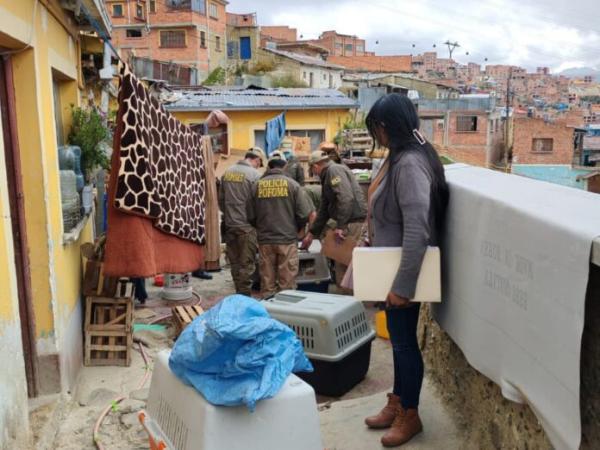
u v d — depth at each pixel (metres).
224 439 2.52
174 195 5.64
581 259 1.91
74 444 3.75
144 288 7.36
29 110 3.96
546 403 2.17
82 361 5.17
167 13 56.94
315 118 22.22
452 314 3.28
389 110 3.19
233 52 65.31
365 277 3.17
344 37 120.75
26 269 3.97
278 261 6.88
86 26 6.32
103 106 8.97
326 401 4.45
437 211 3.32
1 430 2.68
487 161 48.12
